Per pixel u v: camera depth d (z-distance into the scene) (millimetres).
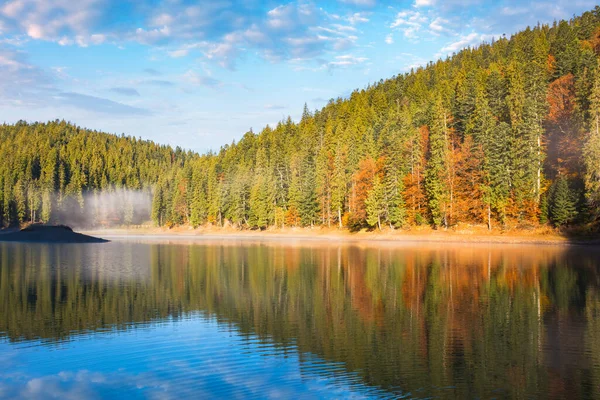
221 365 13625
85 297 24484
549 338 16047
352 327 17812
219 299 23781
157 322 18922
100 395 11555
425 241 67250
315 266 37938
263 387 11891
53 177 154750
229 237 103250
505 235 62062
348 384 12078
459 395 11312
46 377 12797
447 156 69000
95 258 47062
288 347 15273
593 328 17312
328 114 140750
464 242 62875
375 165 83062
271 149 128750
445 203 68312
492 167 64938
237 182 116125
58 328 18047
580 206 56906
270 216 105250
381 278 30359
